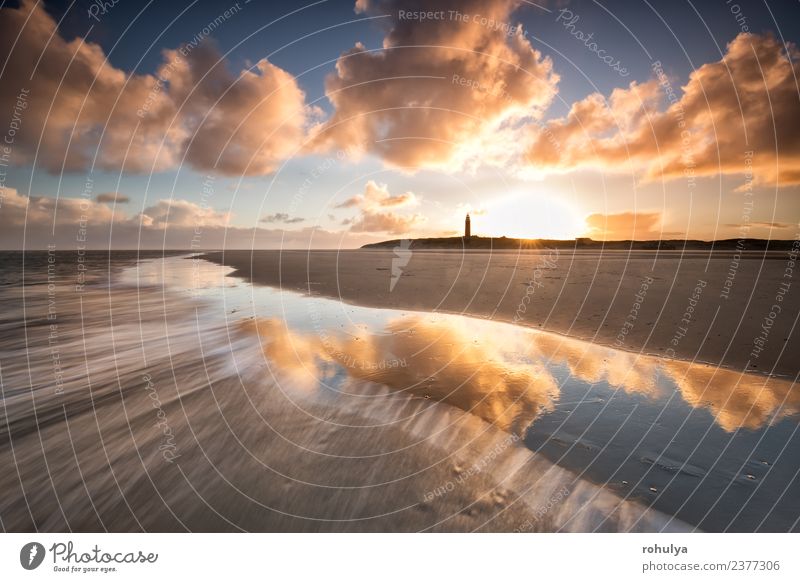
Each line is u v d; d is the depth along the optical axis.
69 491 4.86
